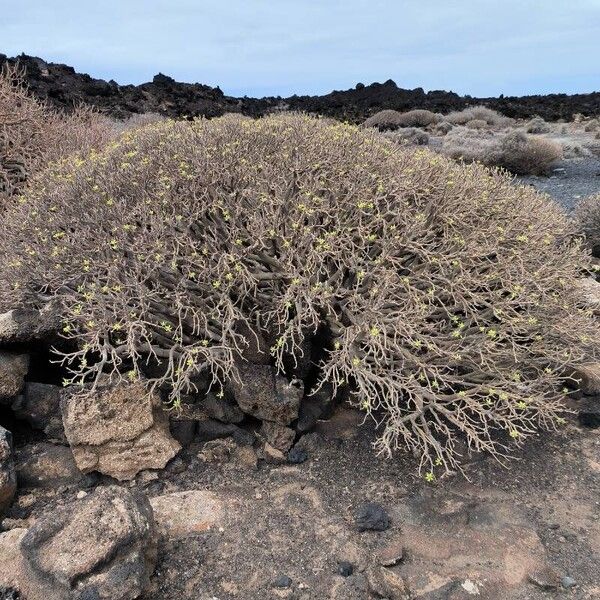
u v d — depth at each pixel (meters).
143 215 3.40
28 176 5.96
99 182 3.76
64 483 3.04
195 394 3.42
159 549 2.55
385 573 2.39
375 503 2.86
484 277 3.34
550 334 3.50
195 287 3.28
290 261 3.19
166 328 3.12
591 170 13.40
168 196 3.45
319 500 2.90
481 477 3.06
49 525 2.36
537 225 3.90
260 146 4.04
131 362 3.40
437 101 33.59
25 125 6.62
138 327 3.19
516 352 3.27
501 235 3.56
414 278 3.32
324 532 2.68
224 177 3.54
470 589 2.35
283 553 2.56
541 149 12.98
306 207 3.29
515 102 33.50
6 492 2.81
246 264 3.42
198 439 3.32
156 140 4.33
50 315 3.40
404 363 3.17
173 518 2.73
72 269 3.40
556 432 3.46
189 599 2.33
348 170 3.73
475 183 4.01
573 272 3.94
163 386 3.38
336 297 3.36
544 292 3.43
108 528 2.31
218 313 3.20
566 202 9.81
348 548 2.58
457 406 3.05
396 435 2.99
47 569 2.21
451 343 3.12
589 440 3.39
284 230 3.38
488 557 2.51
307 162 3.72
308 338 3.52
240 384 3.24
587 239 6.48
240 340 3.39
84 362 3.02
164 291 3.21
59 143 6.59
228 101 24.22
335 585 2.39
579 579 2.41
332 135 4.33
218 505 2.83
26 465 3.08
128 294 3.28
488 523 2.71
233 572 2.46
